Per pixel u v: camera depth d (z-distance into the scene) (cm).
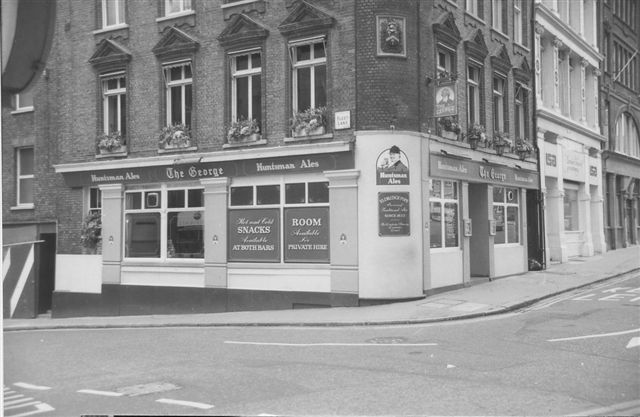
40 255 2005
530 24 2291
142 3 1848
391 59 1483
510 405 615
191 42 1731
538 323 1170
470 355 887
